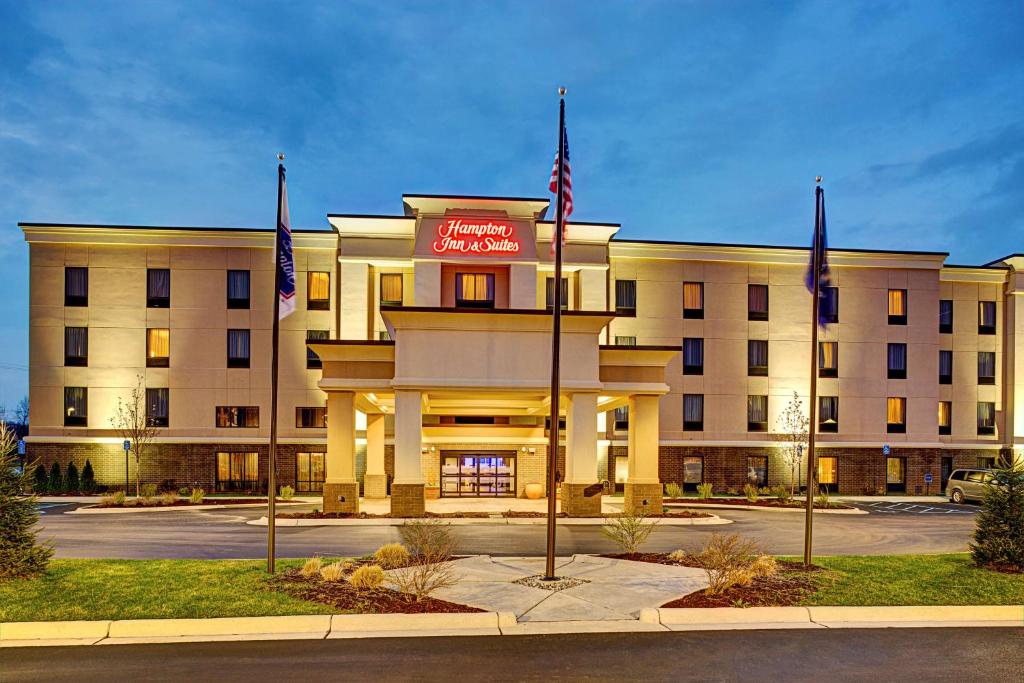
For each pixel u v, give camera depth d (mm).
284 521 22781
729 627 10516
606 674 8508
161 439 34750
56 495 32719
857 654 9344
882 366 38781
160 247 35531
